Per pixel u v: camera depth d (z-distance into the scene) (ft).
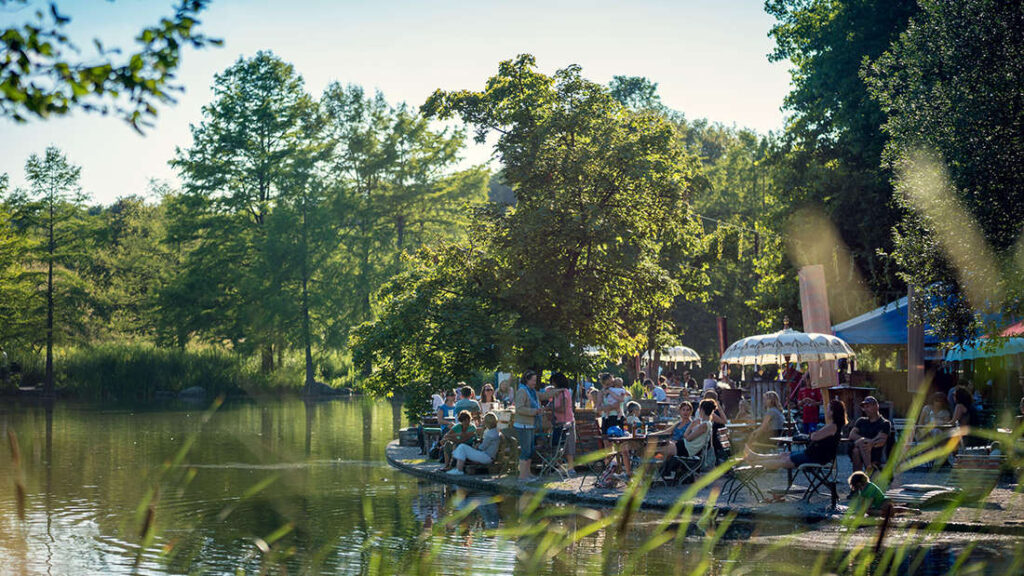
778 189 122.42
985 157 52.80
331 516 43.98
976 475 44.98
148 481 57.82
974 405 57.31
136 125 17.06
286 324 199.72
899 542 32.99
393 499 49.96
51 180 191.42
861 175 106.83
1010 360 69.87
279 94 214.48
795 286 114.11
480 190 235.40
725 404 85.20
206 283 203.92
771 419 52.70
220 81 212.23
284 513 45.09
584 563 31.19
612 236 75.66
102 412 132.87
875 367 117.39
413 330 75.66
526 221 76.84
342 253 220.02
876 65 63.16
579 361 76.02
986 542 32.71
